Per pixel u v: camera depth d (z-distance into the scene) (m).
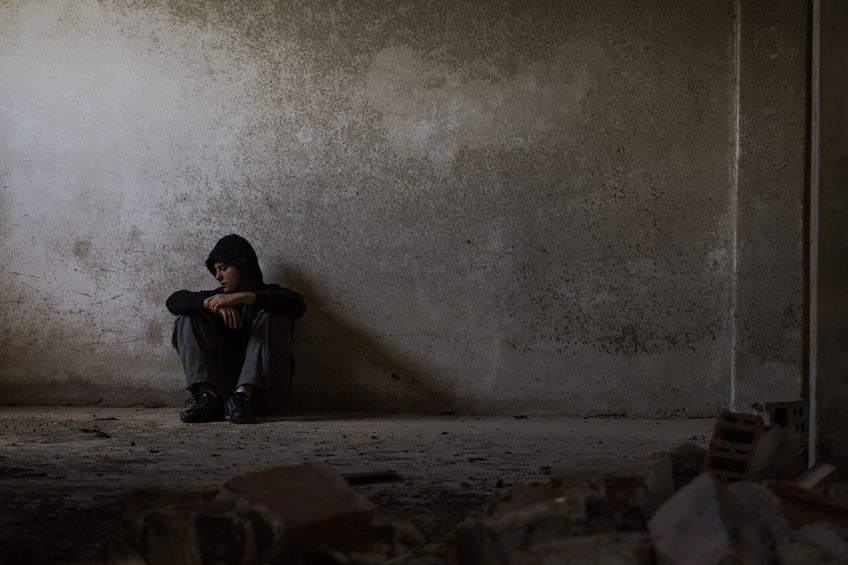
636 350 6.34
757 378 6.03
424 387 6.52
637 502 2.24
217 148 6.69
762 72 6.07
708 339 6.28
